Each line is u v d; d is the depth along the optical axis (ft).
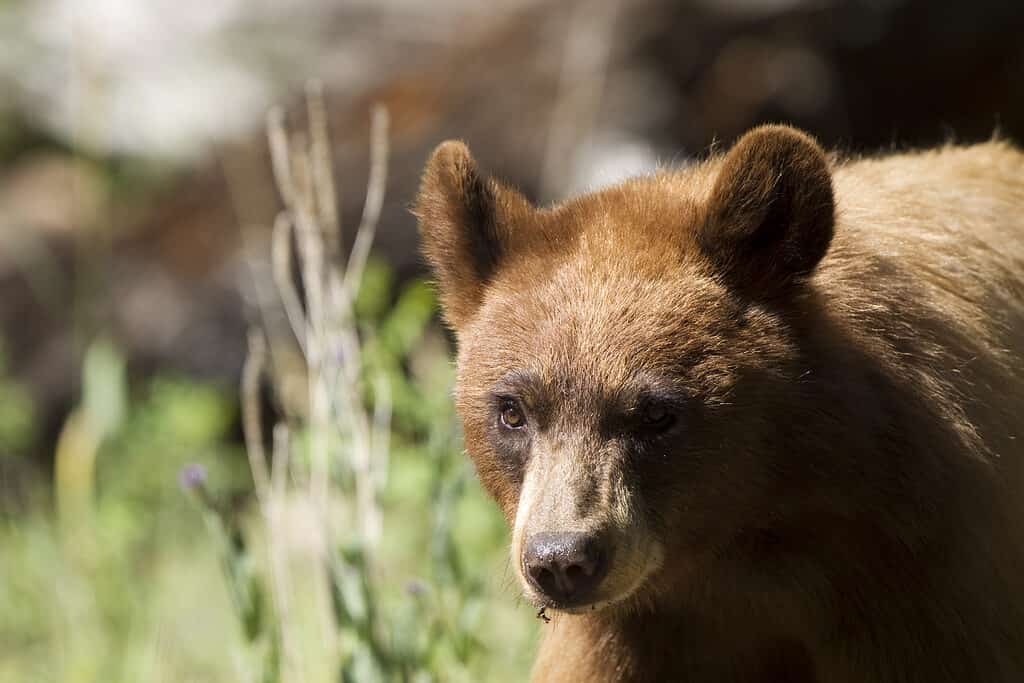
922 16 71.56
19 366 68.33
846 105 72.38
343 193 65.67
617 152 67.36
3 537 55.98
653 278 27.27
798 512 27.48
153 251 72.02
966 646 26.91
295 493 41.22
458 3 80.07
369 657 31.76
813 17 71.46
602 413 26.35
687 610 29.58
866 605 27.81
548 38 73.46
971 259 29.71
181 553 51.65
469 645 32.73
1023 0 72.23
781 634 29.50
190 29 84.79
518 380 26.91
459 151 29.76
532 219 29.37
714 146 34.27
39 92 89.71
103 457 55.88
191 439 55.67
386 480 35.81
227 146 76.84
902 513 27.02
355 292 35.58
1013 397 28.53
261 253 67.72
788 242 27.09
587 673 30.66
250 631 31.78
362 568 32.14
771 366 26.84
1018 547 27.45
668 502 26.61
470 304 29.58
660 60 71.46
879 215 29.48
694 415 26.40
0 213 79.82
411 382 40.86
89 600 45.34
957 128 73.92
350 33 82.07
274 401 41.42
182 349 65.21
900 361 27.45
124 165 80.43
